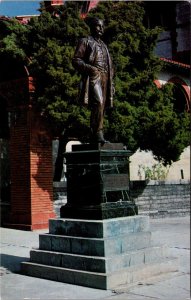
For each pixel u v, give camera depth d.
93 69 8.43
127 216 8.70
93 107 8.52
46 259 8.47
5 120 18.06
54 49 14.30
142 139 16.06
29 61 15.18
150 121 15.59
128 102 15.65
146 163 23.75
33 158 15.59
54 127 15.77
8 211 16.28
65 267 8.12
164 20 27.73
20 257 10.41
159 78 21.48
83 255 7.98
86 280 7.70
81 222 8.27
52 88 14.23
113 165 8.62
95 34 8.78
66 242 8.31
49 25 14.89
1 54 15.52
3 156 18.25
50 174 16.09
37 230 15.27
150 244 8.73
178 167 24.86
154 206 19.56
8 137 18.08
